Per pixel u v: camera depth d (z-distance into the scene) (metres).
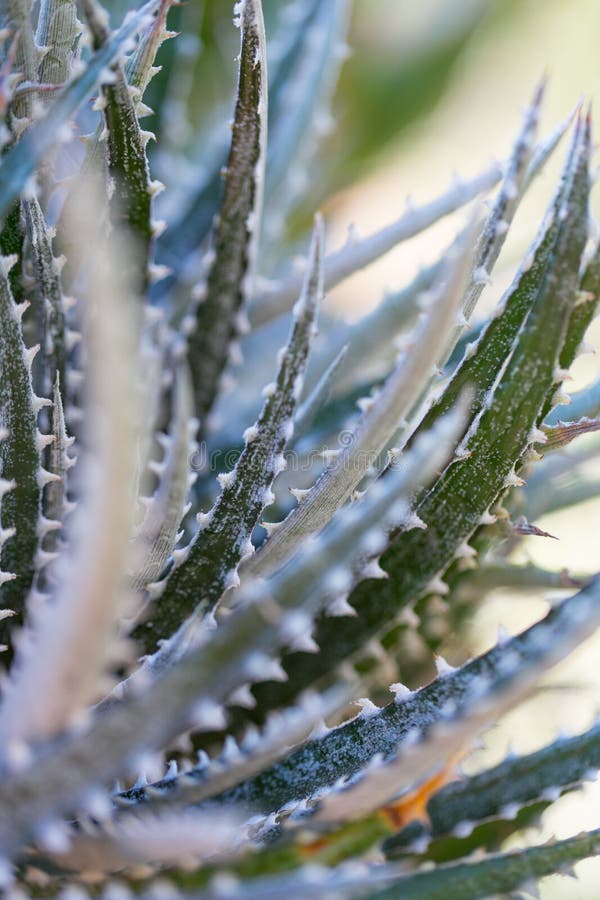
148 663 0.61
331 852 0.54
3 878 0.52
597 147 0.61
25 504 0.66
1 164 0.57
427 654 0.70
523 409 0.63
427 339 0.56
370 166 1.26
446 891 0.57
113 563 0.47
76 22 0.69
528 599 0.79
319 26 0.99
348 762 0.62
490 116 1.40
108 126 0.67
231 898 0.51
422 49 1.26
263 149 0.73
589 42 1.38
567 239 0.60
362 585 0.66
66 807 0.50
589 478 0.84
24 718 0.50
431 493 0.64
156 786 0.60
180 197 0.94
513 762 0.62
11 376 0.64
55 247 0.72
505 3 1.29
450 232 1.33
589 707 0.85
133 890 0.55
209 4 1.09
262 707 0.68
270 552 0.65
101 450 0.44
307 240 1.08
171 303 0.88
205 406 0.78
